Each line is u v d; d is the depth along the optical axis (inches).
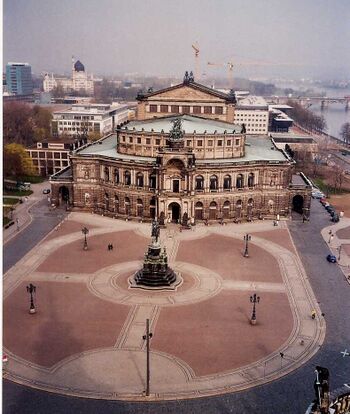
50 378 2864.2
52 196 6894.7
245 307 3895.2
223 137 6545.3
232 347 3267.7
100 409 2596.0
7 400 2650.1
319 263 4963.1
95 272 4566.9
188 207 6107.3
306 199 6565.0
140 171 6279.5
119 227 6087.6
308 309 3887.8
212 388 2800.2
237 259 5019.7
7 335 3351.4
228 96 7824.8
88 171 6683.1
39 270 4576.8
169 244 5452.8
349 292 4254.4
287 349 3257.9
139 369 2982.3
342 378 2920.8
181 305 3912.4
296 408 2632.9
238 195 6432.1
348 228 6284.5
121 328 3503.9
